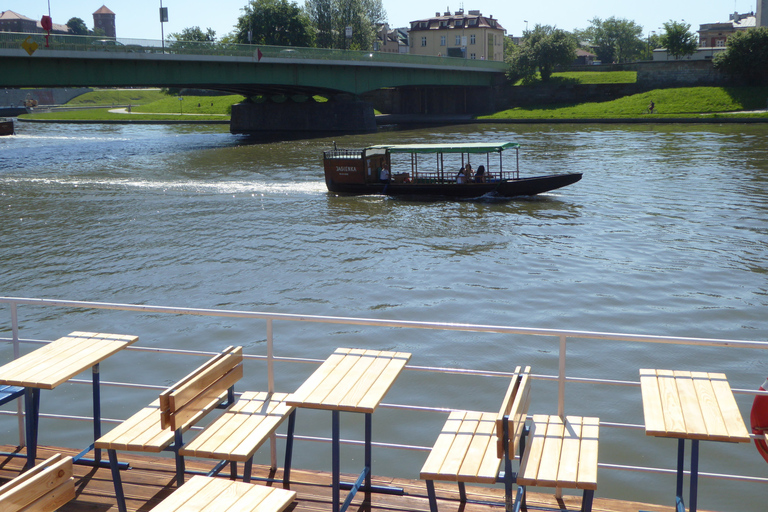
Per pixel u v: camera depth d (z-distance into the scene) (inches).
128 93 6732.3
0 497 133.0
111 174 1727.4
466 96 3919.8
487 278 800.3
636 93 3521.2
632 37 6993.1
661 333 611.8
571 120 3294.8
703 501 343.3
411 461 383.6
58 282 804.0
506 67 3875.5
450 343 581.6
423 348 572.4
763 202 1229.1
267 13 4160.9
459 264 866.1
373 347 577.9
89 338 225.1
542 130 2903.5
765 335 602.5
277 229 1088.2
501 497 206.2
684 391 181.2
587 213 1181.7
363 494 208.1
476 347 571.2
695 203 1240.8
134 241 1011.3
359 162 1390.3
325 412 440.5
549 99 3718.0
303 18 4222.4
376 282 789.9
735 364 530.6
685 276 794.8
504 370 521.7
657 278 788.0
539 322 645.3
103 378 510.9
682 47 3462.1
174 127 3641.7
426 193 1365.7
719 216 1127.0
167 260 900.0
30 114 4665.4
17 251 956.0
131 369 529.3
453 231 1063.0
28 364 205.0
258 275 825.5
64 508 201.9
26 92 6171.3
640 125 2984.7
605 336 183.0
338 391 184.1
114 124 3966.5
